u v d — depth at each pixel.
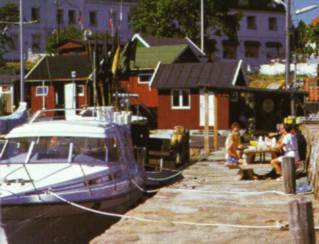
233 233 15.10
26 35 108.19
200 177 26.28
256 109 44.41
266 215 17.14
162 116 57.03
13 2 107.00
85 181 18.39
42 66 69.19
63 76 65.75
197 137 47.41
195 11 95.06
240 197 20.06
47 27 110.31
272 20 118.25
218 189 22.03
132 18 100.88
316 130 25.58
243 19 115.38
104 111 25.92
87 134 20.03
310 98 55.09
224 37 107.00
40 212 17.36
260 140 27.33
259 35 116.69
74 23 112.12
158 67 58.53
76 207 17.86
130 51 36.97
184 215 17.38
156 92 60.44
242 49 114.12
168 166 30.27
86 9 113.31
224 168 29.27
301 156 24.89
